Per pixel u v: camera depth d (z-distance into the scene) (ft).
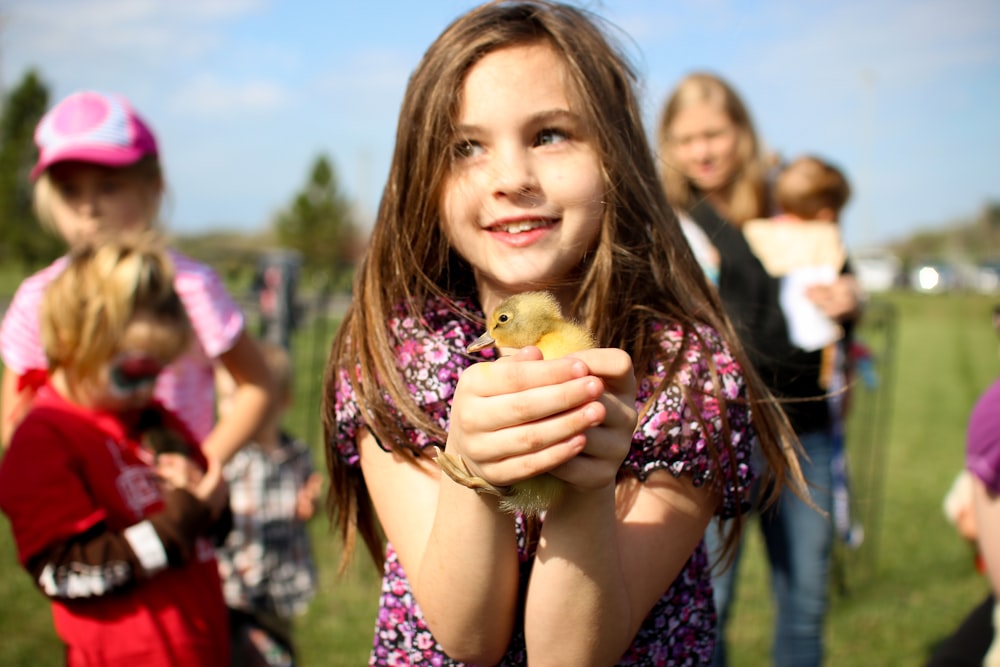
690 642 6.58
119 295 9.57
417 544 6.11
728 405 6.28
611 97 6.55
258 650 11.95
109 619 9.23
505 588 5.41
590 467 4.61
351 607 17.42
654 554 5.83
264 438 15.23
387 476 6.46
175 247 13.34
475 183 6.09
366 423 6.46
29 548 9.02
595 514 5.08
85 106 12.37
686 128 14.65
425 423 6.13
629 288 6.46
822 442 13.23
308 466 16.12
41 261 103.96
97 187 12.31
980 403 9.71
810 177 15.35
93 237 10.71
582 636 5.20
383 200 6.89
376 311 6.58
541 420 4.41
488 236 6.18
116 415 9.96
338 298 36.19
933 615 18.26
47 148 12.13
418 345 6.43
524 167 6.03
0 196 106.83
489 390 4.57
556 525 5.13
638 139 6.95
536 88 6.11
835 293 13.96
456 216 6.26
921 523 24.61
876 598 19.16
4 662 14.25
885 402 23.67
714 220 13.30
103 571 9.00
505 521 5.33
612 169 6.32
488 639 5.54
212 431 12.17
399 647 6.61
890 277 143.23
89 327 9.43
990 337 87.71
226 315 11.59
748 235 14.93
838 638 17.02
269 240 177.78
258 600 14.58
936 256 194.49
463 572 5.28
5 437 11.32
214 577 10.35
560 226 6.15
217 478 10.25
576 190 6.09
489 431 4.53
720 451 6.16
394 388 6.23
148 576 9.22
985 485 9.43
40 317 9.78
